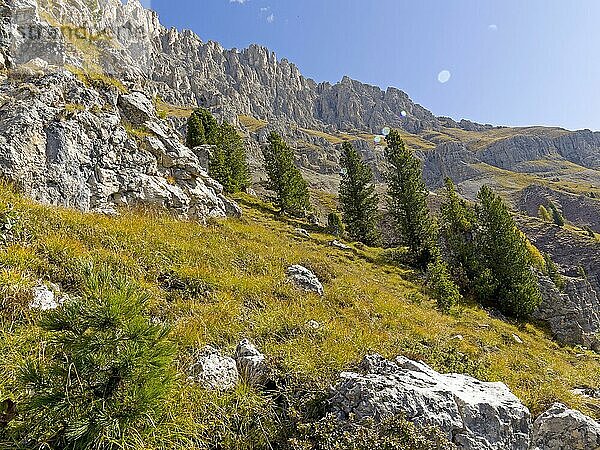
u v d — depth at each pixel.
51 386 3.60
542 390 9.30
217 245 14.16
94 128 15.45
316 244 28.27
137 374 3.70
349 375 5.97
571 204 125.81
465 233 33.56
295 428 5.14
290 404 5.54
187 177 20.48
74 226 10.72
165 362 3.87
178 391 4.79
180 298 9.20
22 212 9.95
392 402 5.15
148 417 3.74
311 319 9.67
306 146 158.12
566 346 24.45
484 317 22.08
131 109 20.23
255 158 104.81
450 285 21.97
